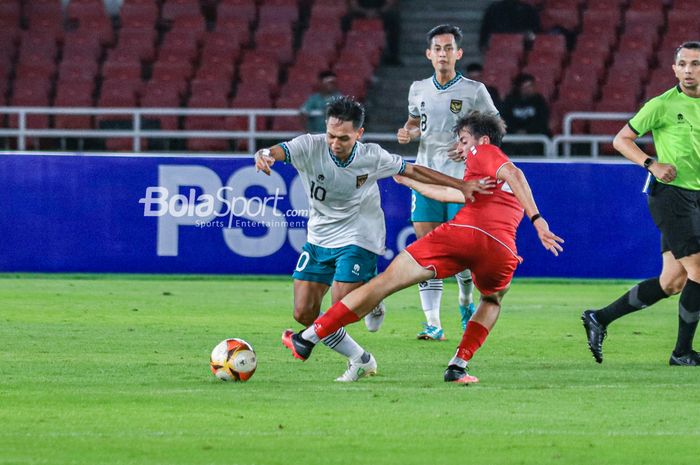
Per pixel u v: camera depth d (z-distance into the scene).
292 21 81.81
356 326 39.19
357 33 80.06
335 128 26.69
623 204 53.66
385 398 25.39
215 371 27.58
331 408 24.19
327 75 66.94
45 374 28.53
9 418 23.03
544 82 76.00
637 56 78.12
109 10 84.44
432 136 37.78
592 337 31.53
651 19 80.75
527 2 81.31
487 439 21.52
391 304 45.91
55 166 52.81
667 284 31.45
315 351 32.78
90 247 53.00
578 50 78.31
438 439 21.47
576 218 53.53
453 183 26.97
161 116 71.38
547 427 22.56
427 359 32.03
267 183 52.94
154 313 41.47
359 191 28.05
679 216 30.72
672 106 30.72
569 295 49.28
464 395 25.88
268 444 20.95
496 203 26.94
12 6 81.00
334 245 28.53
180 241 53.03
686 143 30.59
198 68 77.69
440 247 26.66
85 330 36.91
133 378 28.02
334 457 20.06
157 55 79.00
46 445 20.75
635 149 30.78
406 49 83.12
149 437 21.41
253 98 73.75
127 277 52.72
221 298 46.16
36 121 73.56
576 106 73.75
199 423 22.62
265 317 40.88
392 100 78.94
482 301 28.00
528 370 29.98
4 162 52.72
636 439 21.64
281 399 25.16
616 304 31.53
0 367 29.58
